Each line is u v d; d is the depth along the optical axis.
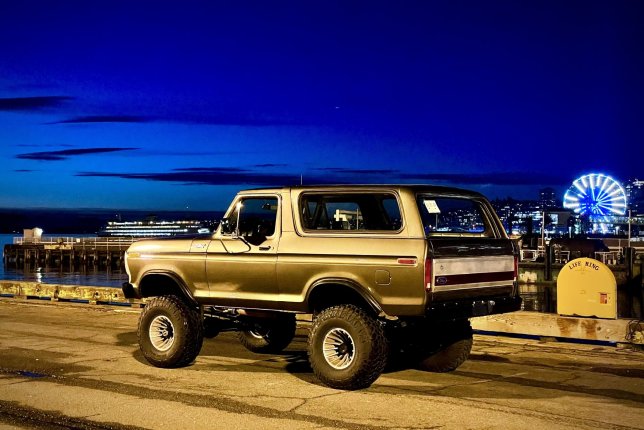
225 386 8.53
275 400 7.82
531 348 11.09
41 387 8.47
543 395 8.06
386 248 7.98
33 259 88.56
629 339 10.76
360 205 8.65
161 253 9.74
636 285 41.47
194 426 6.82
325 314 8.21
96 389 8.37
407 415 7.18
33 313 15.99
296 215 8.73
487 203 9.04
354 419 7.05
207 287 9.38
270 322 10.05
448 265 7.97
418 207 8.02
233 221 9.34
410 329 9.05
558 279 11.49
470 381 8.81
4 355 10.59
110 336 12.52
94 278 64.94
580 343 11.65
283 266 8.66
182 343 9.43
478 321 11.89
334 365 8.26
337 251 8.29
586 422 6.94
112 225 132.00
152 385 8.58
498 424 6.86
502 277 8.71
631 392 8.23
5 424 6.93
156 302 9.66
